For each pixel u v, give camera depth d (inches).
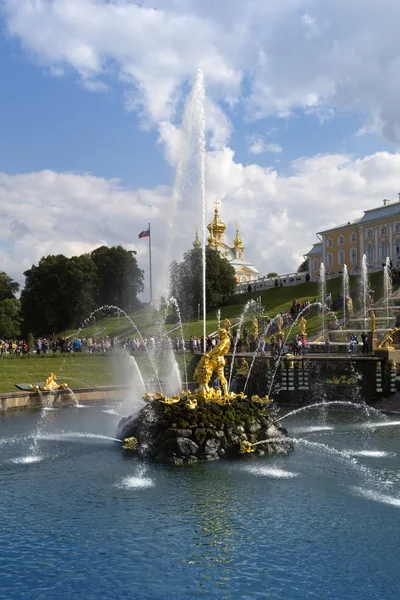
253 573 597.0
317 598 548.1
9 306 4173.2
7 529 713.6
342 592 559.2
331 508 787.4
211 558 629.6
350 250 5226.4
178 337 3403.1
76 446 1182.9
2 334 4192.9
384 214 4896.7
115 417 1644.9
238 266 6929.1
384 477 943.7
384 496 840.9
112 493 853.8
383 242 4872.0
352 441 1247.5
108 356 2723.9
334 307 3508.9
